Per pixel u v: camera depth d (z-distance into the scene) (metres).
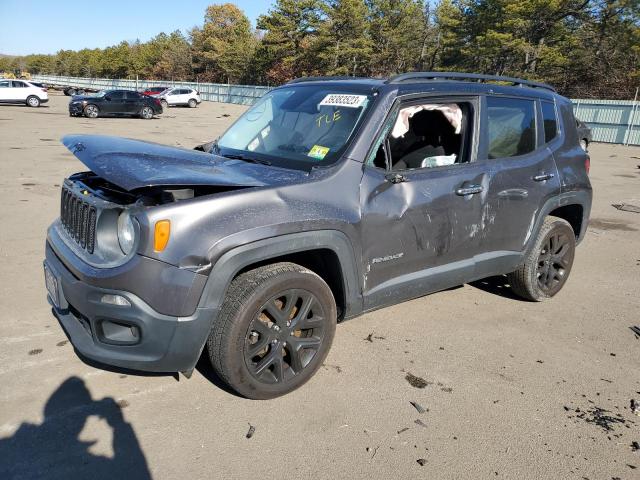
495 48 37.91
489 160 3.87
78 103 26.30
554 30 38.50
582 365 3.61
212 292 2.57
